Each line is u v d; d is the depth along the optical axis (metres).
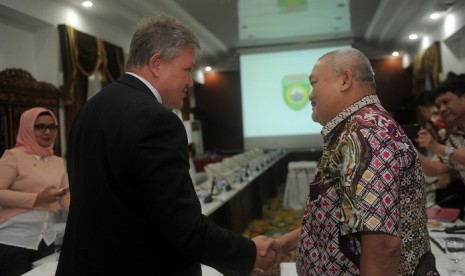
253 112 10.02
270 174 7.58
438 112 2.53
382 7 6.54
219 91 12.05
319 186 1.04
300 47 9.68
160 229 0.93
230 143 12.01
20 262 2.23
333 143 1.05
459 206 2.49
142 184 0.91
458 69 6.99
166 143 0.92
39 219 2.30
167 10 6.26
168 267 1.00
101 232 0.96
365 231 0.87
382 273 0.88
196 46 1.12
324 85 1.08
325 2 6.22
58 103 4.87
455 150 2.11
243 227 5.01
